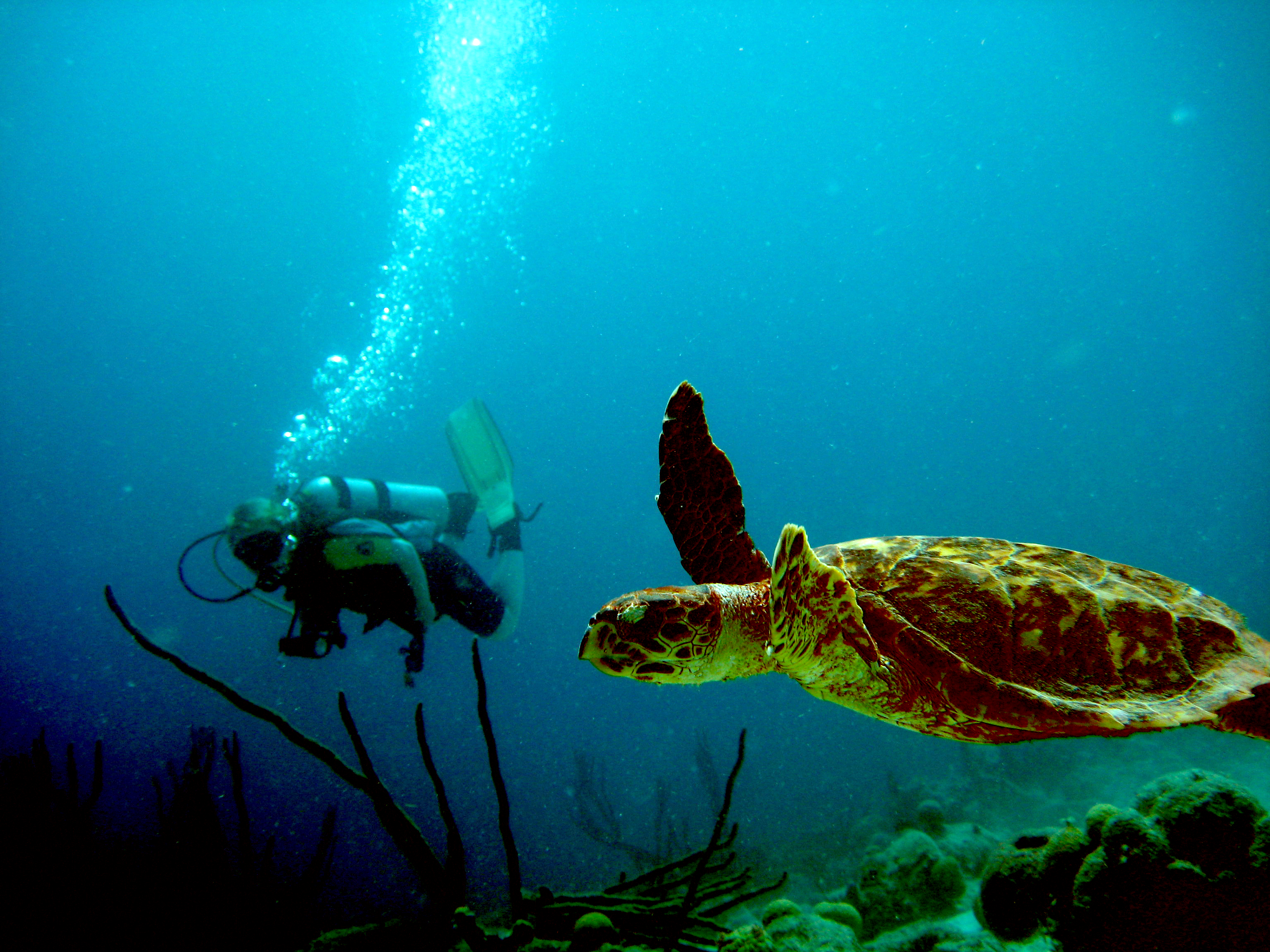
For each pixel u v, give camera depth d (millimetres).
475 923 2277
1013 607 1825
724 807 2566
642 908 2520
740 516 2244
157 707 18812
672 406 2320
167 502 38625
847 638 1643
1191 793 2068
